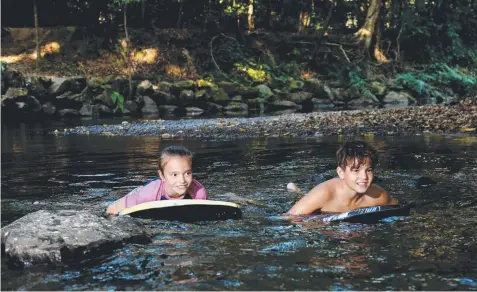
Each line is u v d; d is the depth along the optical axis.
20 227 3.78
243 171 7.11
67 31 25.66
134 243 3.84
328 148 9.53
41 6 26.47
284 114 19.83
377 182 6.10
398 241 3.84
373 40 31.09
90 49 25.56
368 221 4.44
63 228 3.78
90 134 13.73
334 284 3.01
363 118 14.77
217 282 3.06
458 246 3.70
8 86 21.27
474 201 5.13
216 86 24.03
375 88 26.92
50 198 5.61
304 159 8.15
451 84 30.47
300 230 4.18
